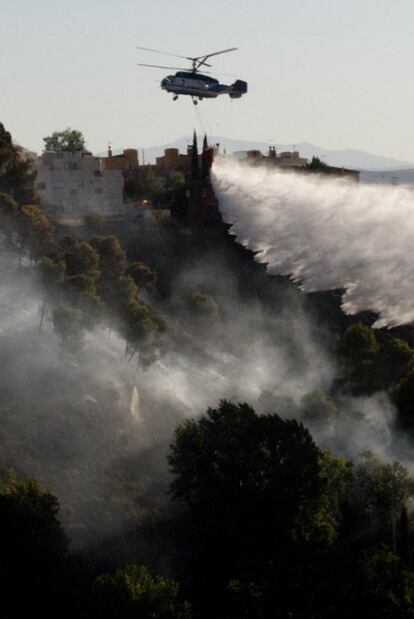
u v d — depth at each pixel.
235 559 120.75
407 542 124.12
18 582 106.88
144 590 101.06
